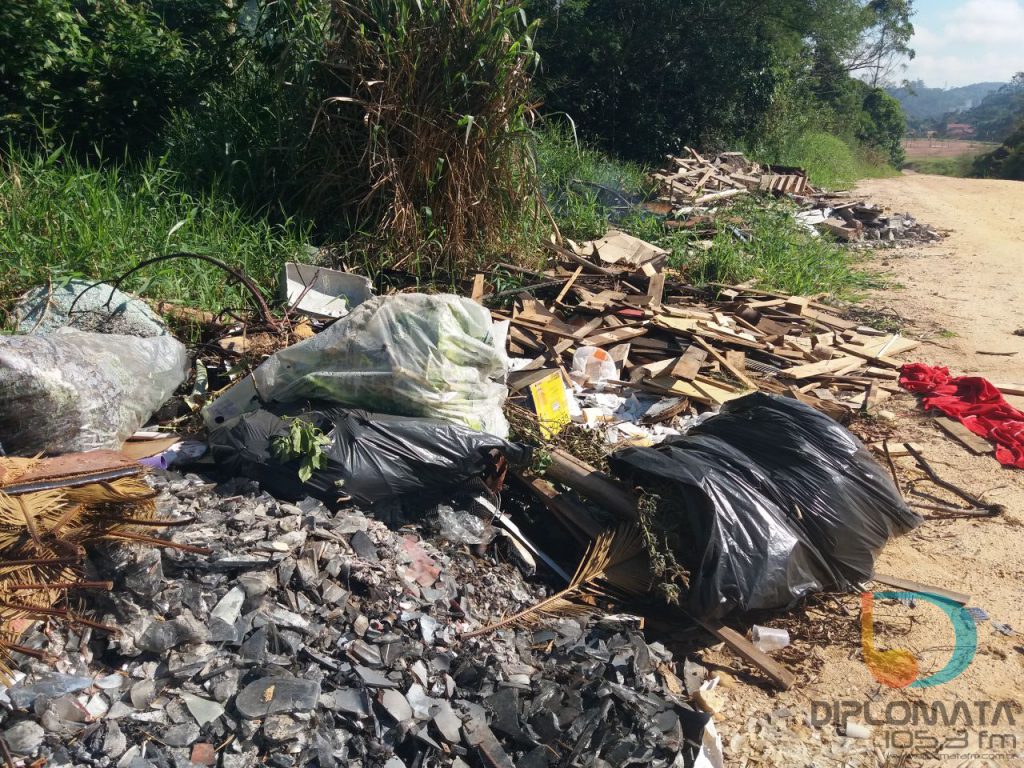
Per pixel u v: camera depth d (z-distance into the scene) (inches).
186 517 128.0
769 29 801.6
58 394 134.5
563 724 112.5
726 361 241.4
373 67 269.3
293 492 143.3
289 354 160.1
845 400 240.2
